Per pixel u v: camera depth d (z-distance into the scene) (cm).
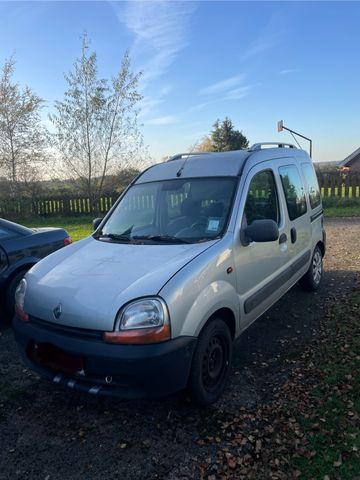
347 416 301
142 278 295
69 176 1752
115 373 273
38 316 312
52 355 306
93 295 291
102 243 385
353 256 779
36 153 1775
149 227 395
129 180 1778
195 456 273
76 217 1730
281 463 260
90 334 283
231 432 295
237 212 367
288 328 470
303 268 529
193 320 293
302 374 366
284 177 486
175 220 388
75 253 371
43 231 582
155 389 276
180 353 281
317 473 250
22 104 1739
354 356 387
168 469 263
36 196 1791
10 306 523
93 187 1772
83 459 276
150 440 291
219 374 338
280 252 443
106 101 1683
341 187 1563
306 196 548
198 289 301
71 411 330
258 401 330
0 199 1731
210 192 390
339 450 267
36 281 334
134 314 274
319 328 464
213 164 421
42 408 336
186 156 466
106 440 294
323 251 619
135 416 319
